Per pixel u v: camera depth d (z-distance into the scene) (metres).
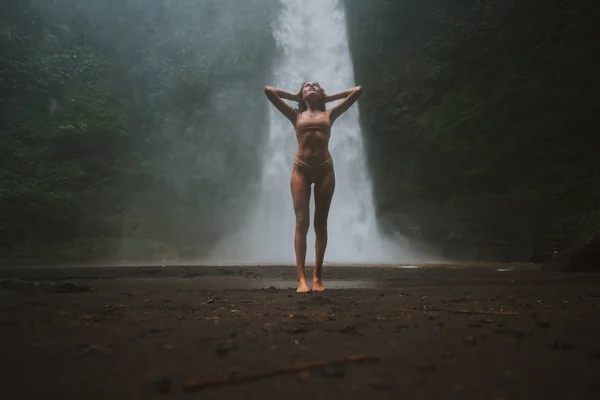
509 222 23.05
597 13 26.38
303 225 7.04
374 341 3.01
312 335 3.21
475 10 28.62
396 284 8.68
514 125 25.61
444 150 26.14
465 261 22.28
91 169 26.17
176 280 9.77
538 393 1.96
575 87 25.83
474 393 1.96
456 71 27.84
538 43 27.02
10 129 26.02
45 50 29.03
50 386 2.02
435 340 3.04
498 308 4.82
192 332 3.32
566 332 3.36
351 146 29.02
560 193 22.97
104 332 3.31
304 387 2.04
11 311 4.53
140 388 2.01
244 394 1.95
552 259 13.42
